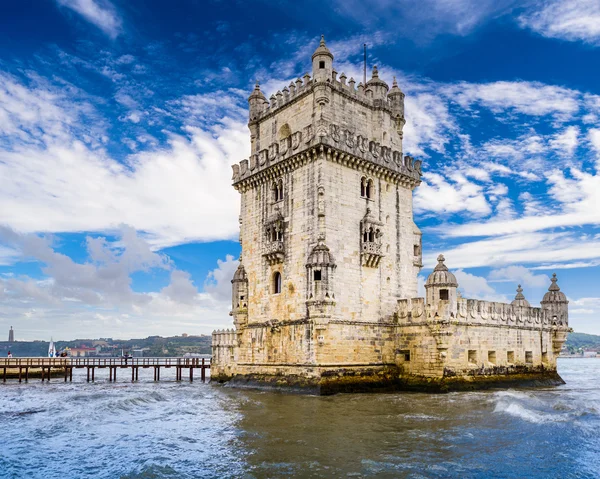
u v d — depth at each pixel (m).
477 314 56.28
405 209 61.50
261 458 26.55
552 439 30.69
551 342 68.31
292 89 60.34
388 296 57.53
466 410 40.31
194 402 46.91
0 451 28.67
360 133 59.75
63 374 93.81
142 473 24.20
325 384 50.22
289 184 57.25
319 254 51.44
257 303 59.88
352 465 25.19
